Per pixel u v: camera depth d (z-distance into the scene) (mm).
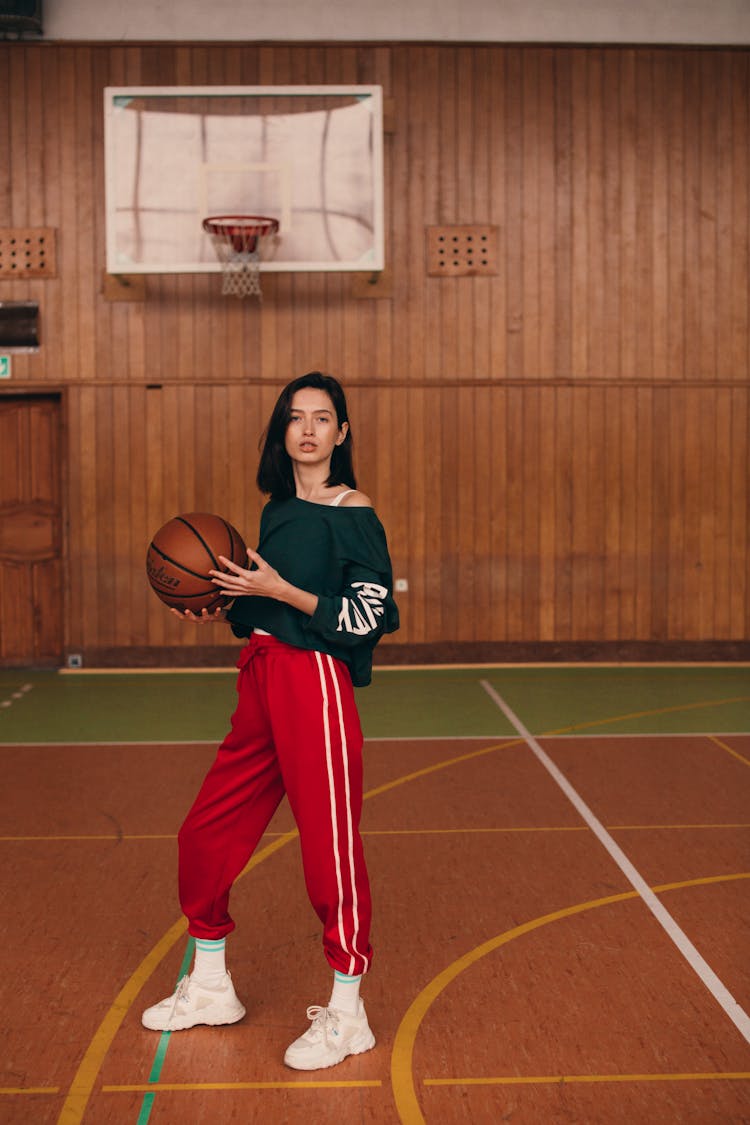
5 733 6359
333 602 2502
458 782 5148
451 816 4574
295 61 8766
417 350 8891
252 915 3465
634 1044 2619
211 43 8711
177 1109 2332
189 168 8148
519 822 4488
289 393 2699
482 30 8797
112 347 8797
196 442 8828
